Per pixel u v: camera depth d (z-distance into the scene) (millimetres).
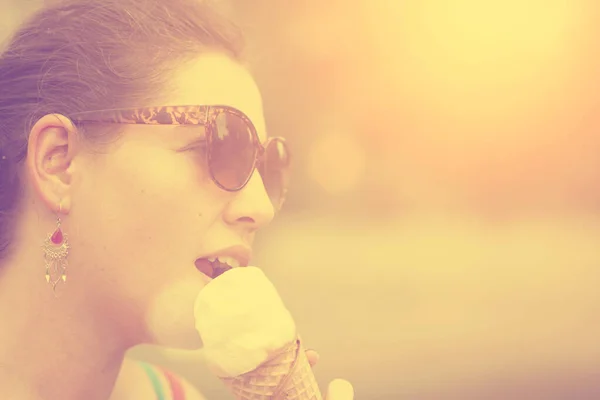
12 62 1306
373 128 20219
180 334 1261
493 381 5371
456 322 7855
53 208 1235
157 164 1238
